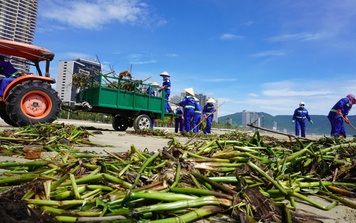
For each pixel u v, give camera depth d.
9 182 2.04
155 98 12.75
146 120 12.25
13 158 3.79
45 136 5.48
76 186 1.89
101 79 11.06
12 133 5.44
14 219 1.33
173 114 13.99
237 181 2.29
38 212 1.51
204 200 1.87
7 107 8.02
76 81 12.33
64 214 1.60
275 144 4.55
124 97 11.69
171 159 2.71
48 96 8.62
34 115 8.43
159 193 1.87
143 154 3.06
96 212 1.67
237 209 1.90
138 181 2.25
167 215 1.83
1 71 8.68
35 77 8.65
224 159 2.81
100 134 9.82
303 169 3.13
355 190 2.75
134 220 1.64
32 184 1.83
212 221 1.82
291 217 1.96
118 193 1.94
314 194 2.66
